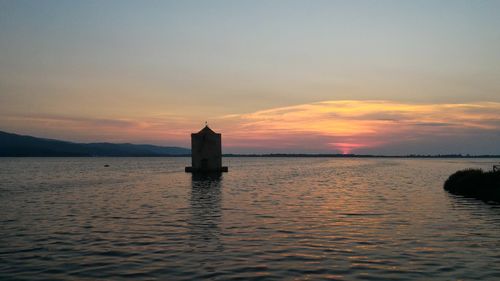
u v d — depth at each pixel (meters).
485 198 35.69
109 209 28.98
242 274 13.45
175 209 28.86
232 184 54.59
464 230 20.77
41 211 28.03
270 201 33.84
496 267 14.20
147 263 14.65
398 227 21.58
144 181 61.31
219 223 22.80
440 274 13.45
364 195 39.00
